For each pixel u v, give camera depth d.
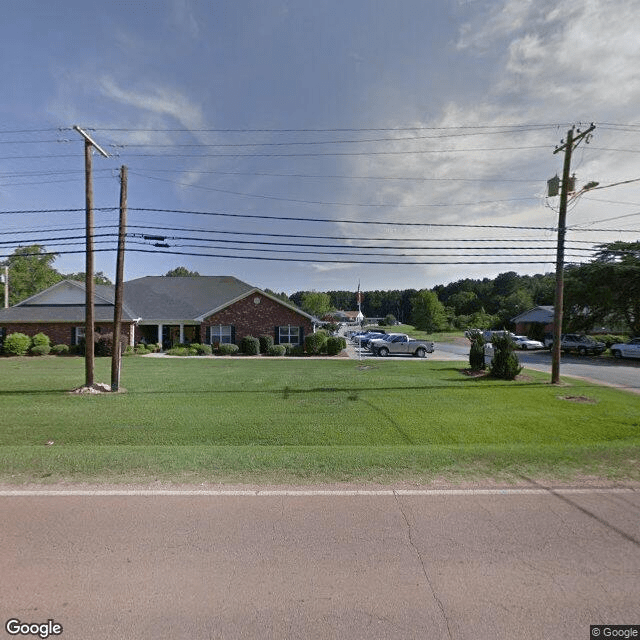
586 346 28.44
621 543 3.26
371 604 2.52
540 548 3.18
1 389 12.29
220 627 2.32
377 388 12.58
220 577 2.78
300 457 5.36
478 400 10.77
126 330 26.42
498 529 3.47
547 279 50.19
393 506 3.90
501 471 4.85
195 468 4.89
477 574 2.84
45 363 20.00
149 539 3.26
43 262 43.50
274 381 13.99
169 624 2.34
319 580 2.76
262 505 3.90
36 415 8.74
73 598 2.56
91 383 12.02
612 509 3.87
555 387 13.26
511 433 7.54
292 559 3.00
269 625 2.34
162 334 30.09
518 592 2.65
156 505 3.88
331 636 2.26
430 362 21.64
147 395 11.24
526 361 23.86
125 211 12.52
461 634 2.28
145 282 32.50
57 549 3.11
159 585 2.69
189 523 3.54
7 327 25.97
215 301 31.20
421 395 11.42
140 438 7.02
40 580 2.74
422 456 5.41
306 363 20.78
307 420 8.38
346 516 3.69
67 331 25.95
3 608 2.48
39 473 4.70
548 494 4.20
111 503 3.92
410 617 2.41
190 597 2.58
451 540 3.29
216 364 20.00
